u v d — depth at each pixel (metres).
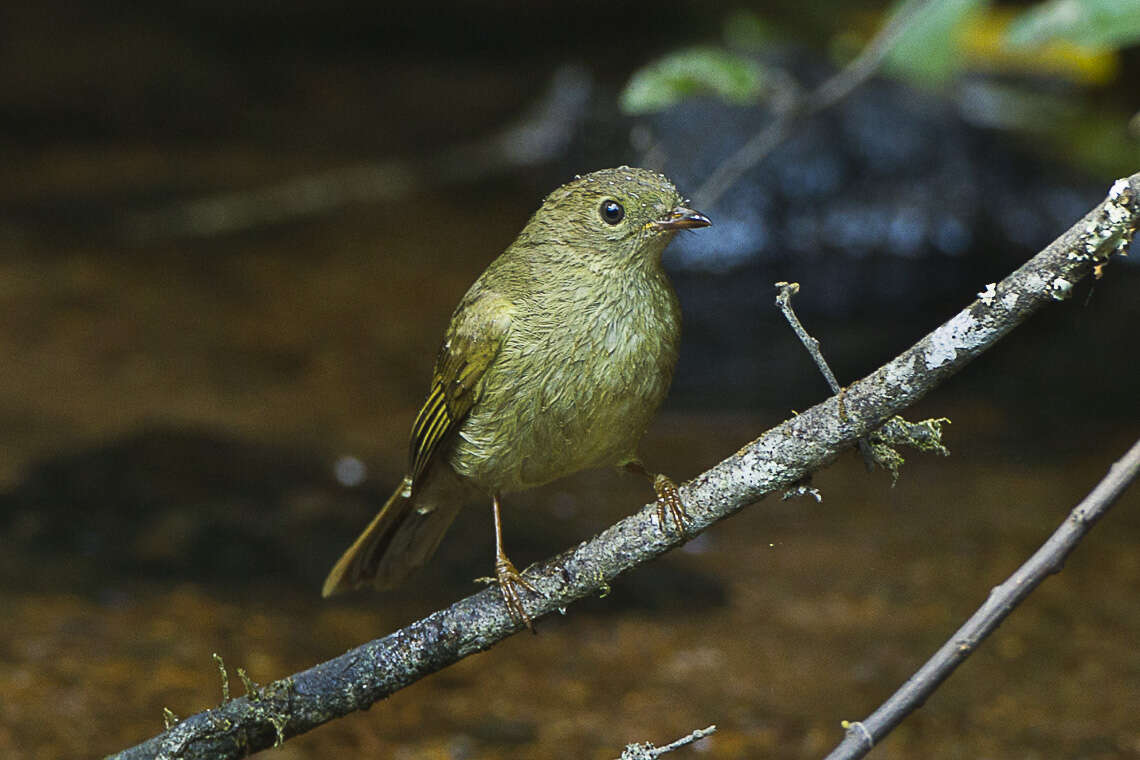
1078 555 11.53
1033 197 17.52
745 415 15.13
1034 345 16.53
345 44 33.66
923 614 10.35
